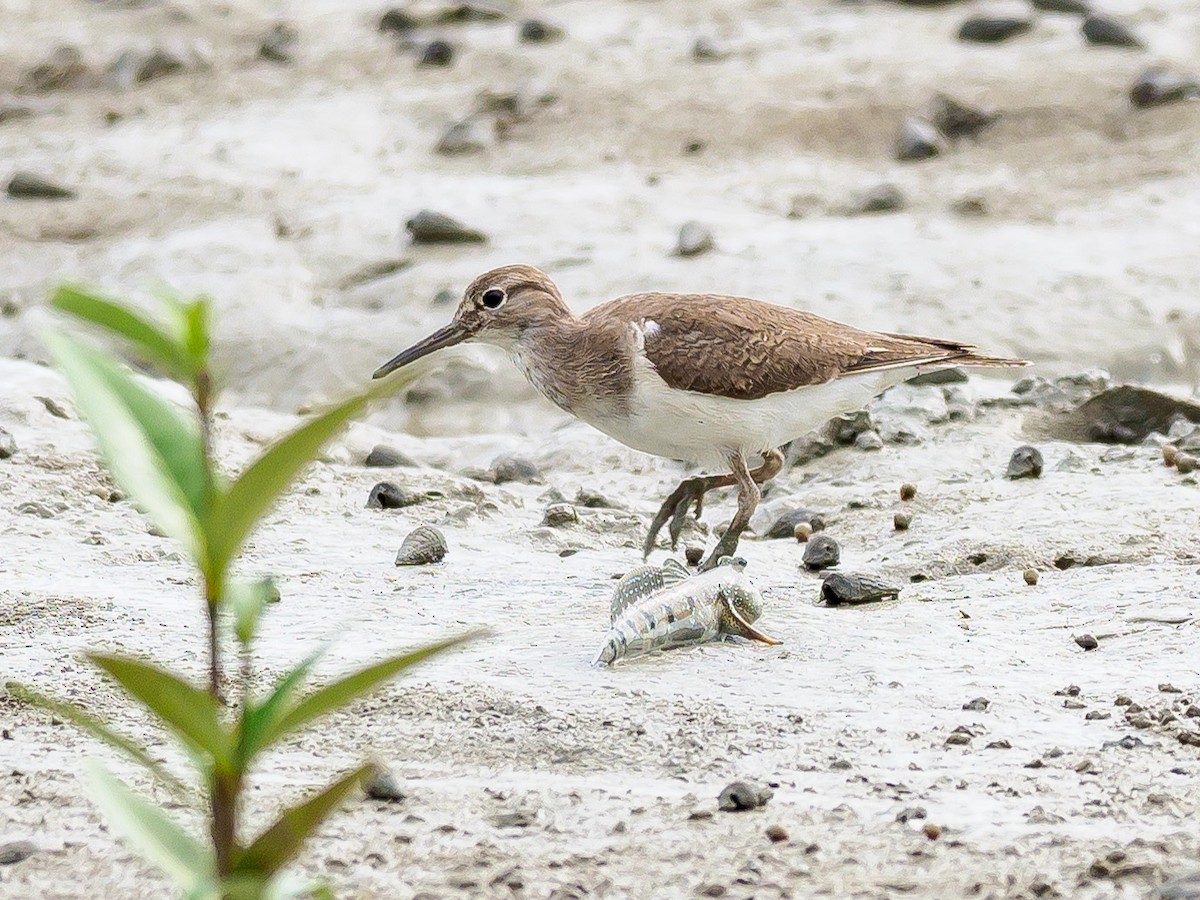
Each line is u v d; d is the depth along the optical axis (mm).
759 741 7656
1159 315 18547
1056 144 23766
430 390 18000
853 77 26250
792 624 9688
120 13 32500
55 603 10141
